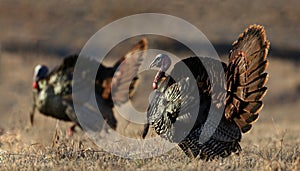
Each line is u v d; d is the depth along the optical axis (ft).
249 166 74.38
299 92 249.96
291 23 334.03
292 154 83.82
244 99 76.89
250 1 359.25
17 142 101.96
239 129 79.15
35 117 140.05
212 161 77.15
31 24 319.27
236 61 78.23
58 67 120.98
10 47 284.00
